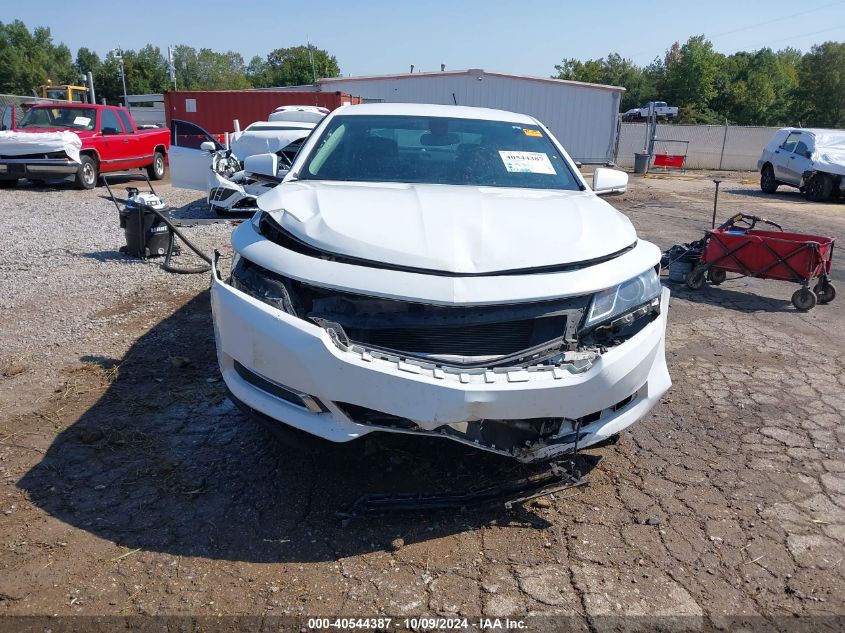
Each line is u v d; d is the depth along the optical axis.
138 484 3.23
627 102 76.06
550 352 2.88
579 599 2.59
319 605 2.51
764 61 67.75
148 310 5.85
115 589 2.54
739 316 6.52
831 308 6.93
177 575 2.63
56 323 5.47
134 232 7.78
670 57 73.25
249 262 3.21
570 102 29.38
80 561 2.68
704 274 7.45
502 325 2.90
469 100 29.62
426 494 3.17
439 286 2.80
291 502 3.13
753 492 3.37
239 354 3.01
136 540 2.82
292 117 13.45
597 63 80.69
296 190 3.63
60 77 89.50
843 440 3.96
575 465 3.53
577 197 3.90
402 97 30.00
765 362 5.25
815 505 3.28
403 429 2.79
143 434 3.69
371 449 3.48
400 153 4.27
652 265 3.27
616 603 2.58
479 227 3.11
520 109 29.56
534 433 2.91
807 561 2.86
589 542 2.93
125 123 17.06
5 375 4.41
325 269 2.91
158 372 4.52
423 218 3.16
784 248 6.80
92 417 3.87
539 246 3.02
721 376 4.93
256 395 3.02
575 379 2.80
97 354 4.80
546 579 2.69
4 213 11.47
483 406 2.71
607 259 3.13
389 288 2.81
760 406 4.42
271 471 3.37
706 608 2.57
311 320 2.90
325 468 3.40
